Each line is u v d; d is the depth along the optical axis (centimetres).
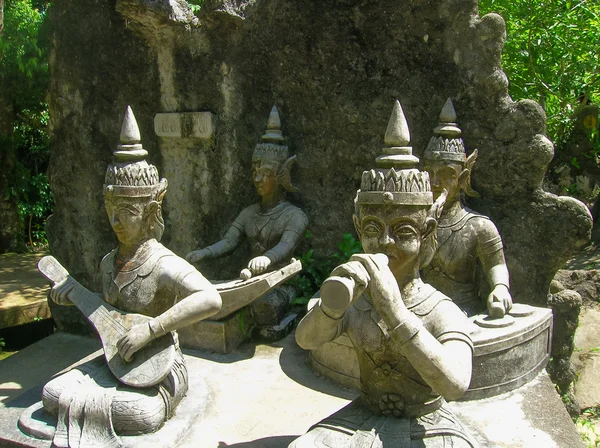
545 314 355
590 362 496
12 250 952
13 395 352
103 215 477
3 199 938
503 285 353
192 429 283
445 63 383
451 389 205
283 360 373
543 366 363
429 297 231
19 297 645
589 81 642
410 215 224
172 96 453
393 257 226
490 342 317
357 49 404
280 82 427
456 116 380
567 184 756
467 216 363
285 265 405
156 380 269
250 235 420
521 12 588
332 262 434
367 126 414
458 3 371
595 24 593
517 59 611
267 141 413
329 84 416
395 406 231
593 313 575
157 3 415
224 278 457
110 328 283
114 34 455
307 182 438
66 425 265
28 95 926
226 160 446
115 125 468
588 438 401
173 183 466
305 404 316
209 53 436
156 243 291
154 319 267
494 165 381
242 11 424
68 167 485
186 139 452
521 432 286
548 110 650
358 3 396
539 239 380
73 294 293
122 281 285
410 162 228
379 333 225
